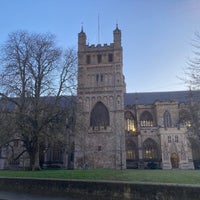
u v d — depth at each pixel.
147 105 82.69
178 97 85.12
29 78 36.47
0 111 35.88
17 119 34.72
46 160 68.81
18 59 36.62
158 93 88.94
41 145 42.75
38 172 30.53
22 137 38.25
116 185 17.73
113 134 67.12
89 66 72.75
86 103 70.12
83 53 73.94
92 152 66.31
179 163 66.75
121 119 68.19
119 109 68.88
